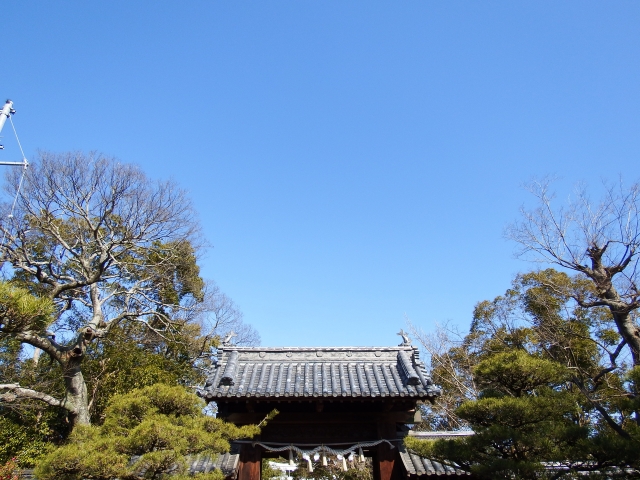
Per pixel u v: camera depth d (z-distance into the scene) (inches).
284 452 508.1
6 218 784.9
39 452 697.0
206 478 365.7
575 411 386.0
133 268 968.3
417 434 549.0
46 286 871.7
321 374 513.7
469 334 1118.4
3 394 644.7
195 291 1121.4
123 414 397.7
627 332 652.7
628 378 354.0
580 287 962.1
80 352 729.0
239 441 478.9
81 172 826.8
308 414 491.2
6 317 315.3
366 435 493.0
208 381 497.7
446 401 1016.2
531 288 1032.8
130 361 884.6
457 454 366.3
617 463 327.0
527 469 323.3
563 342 909.2
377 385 485.7
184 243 1043.9
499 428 347.3
